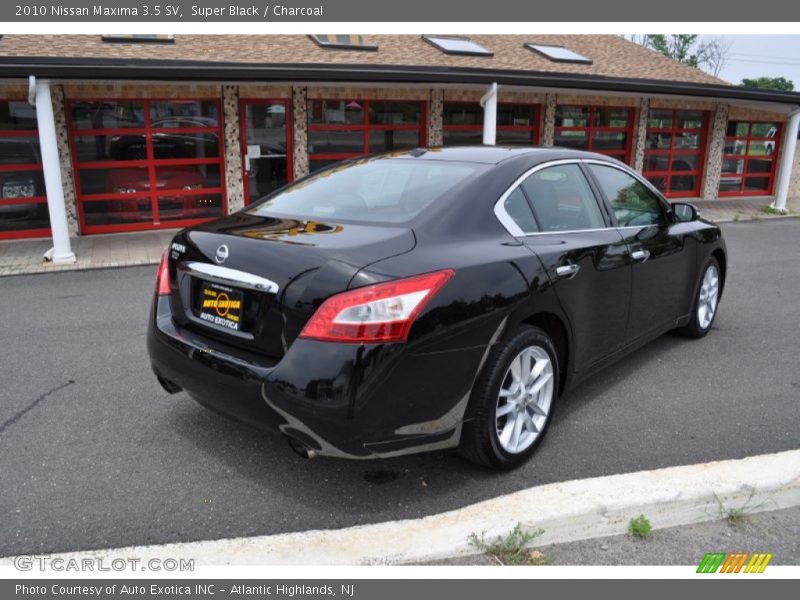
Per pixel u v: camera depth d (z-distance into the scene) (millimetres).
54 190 8898
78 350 5164
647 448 3506
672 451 3471
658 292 4449
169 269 3359
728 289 7391
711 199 17609
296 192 3740
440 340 2740
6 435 3631
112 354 5059
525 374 3227
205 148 12102
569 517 2797
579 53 16766
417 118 13852
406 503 2984
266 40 13125
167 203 11938
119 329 5793
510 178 3436
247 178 12492
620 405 4074
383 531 2738
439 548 2650
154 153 11688
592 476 3209
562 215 3682
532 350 3236
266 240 2955
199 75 9531
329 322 2594
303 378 2602
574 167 3932
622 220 4172
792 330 5711
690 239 4816
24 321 6094
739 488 3012
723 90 14070
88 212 11375
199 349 2996
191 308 3186
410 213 3121
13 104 10602
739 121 17594
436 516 2830
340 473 3238
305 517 2877
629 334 4191
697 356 4984
